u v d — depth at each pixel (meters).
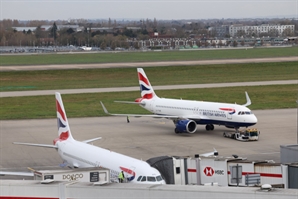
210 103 89.25
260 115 105.31
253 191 30.72
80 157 54.03
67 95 138.62
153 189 32.56
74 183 34.53
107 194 33.31
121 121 101.38
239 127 84.56
